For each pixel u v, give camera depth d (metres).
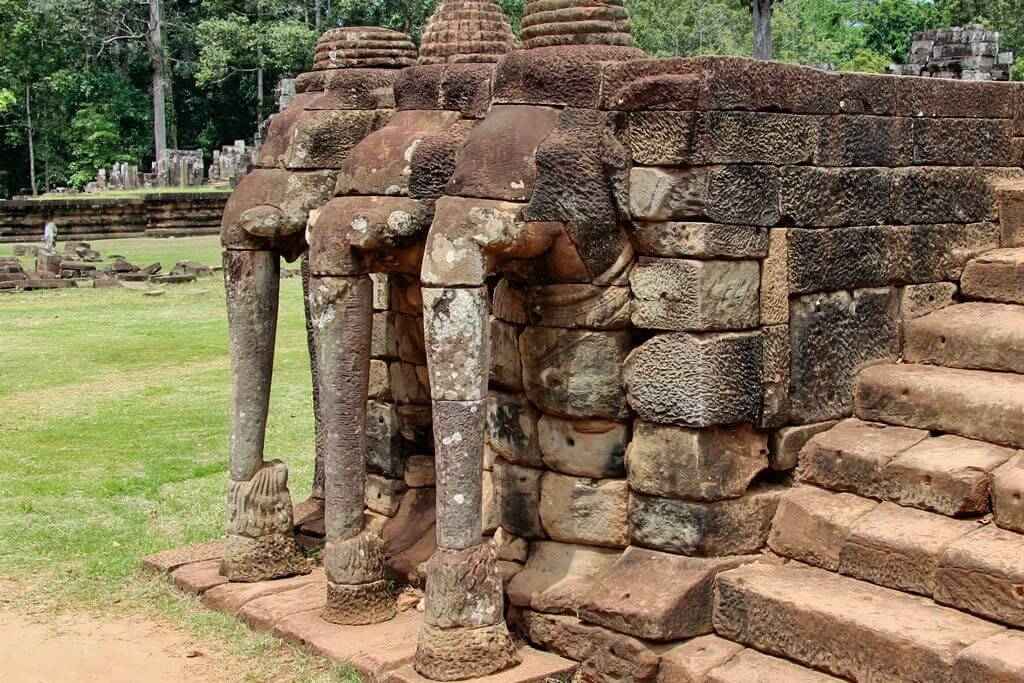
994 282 6.98
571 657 5.96
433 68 6.45
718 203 5.68
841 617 5.21
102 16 53.44
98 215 36.84
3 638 6.67
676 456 5.82
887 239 6.62
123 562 7.88
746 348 5.86
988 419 5.95
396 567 7.12
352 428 6.21
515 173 5.64
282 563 7.20
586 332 6.04
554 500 6.30
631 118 5.77
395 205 6.10
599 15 6.01
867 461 5.91
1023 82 7.57
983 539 5.36
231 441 7.15
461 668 5.59
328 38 7.22
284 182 6.87
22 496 9.66
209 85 56.72
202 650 6.38
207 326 18.91
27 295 22.97
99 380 14.72
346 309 6.09
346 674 5.84
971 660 4.76
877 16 52.69
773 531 6.04
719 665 5.50
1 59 52.66
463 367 5.56
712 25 33.22
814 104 6.11
